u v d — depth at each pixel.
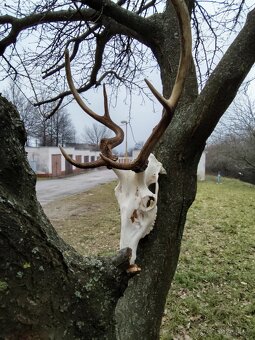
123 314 2.06
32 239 1.08
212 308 5.27
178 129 2.30
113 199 18.28
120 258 1.35
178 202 2.28
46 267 1.11
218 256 7.92
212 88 2.15
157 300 2.18
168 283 2.28
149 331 2.10
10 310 1.03
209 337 4.54
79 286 1.21
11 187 1.10
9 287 1.03
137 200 1.92
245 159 26.47
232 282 6.32
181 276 6.34
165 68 2.71
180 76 1.65
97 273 1.29
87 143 60.09
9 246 1.03
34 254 1.08
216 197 18.05
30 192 1.16
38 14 3.45
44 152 37.94
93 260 1.33
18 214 1.07
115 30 3.45
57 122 35.72
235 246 8.75
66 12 3.44
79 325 1.19
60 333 1.13
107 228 11.27
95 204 16.67
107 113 2.01
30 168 1.18
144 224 1.96
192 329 4.75
